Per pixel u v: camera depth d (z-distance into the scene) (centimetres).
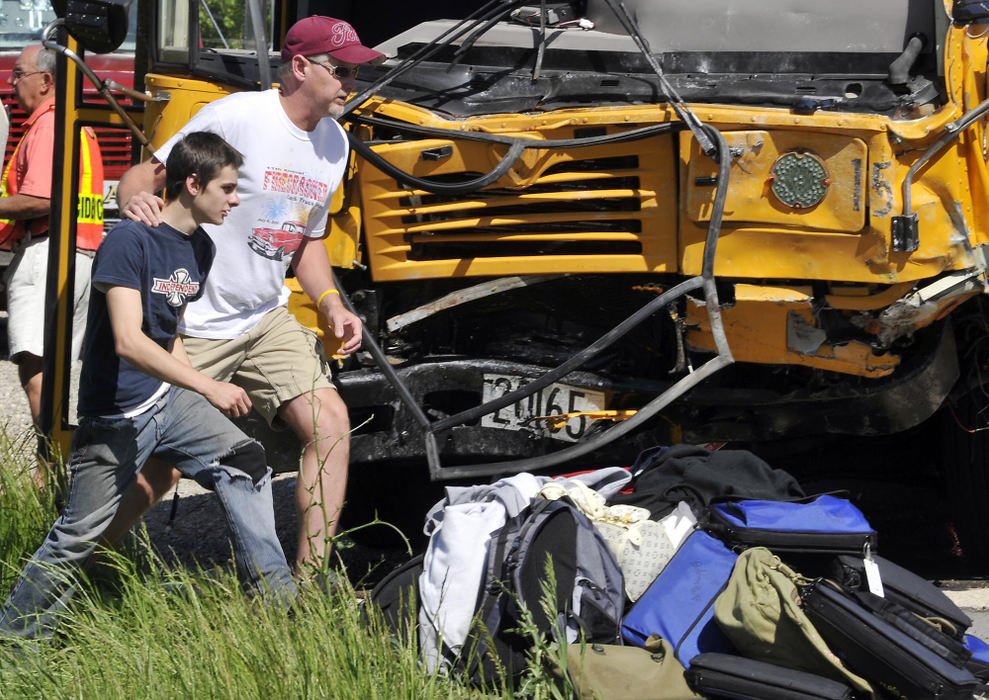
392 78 1681
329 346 1716
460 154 1652
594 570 1328
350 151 1691
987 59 1554
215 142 1327
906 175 1540
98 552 1424
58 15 1599
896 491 2084
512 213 1683
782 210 1581
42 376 1958
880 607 1274
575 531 1350
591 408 1702
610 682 1239
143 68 1944
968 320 1717
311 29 1436
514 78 1738
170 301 1338
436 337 1780
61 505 1680
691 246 1627
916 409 1675
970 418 1747
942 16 1592
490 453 1722
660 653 1296
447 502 1454
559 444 1709
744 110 1581
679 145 1612
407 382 1705
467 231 1711
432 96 1712
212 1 1759
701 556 1386
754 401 1695
